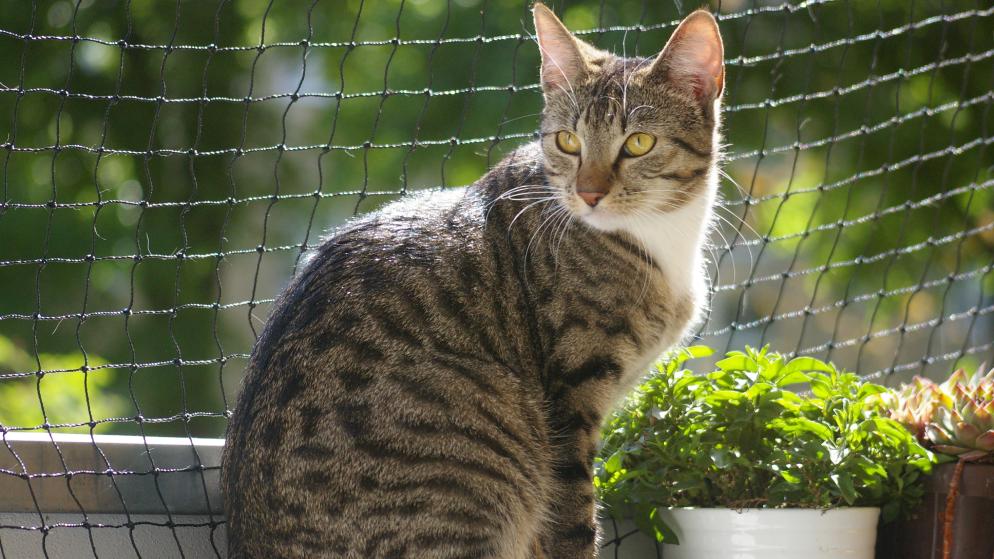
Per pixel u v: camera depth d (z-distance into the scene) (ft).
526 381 13.19
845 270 30.71
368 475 11.84
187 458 13.09
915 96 29.12
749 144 28.63
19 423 21.08
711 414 13.42
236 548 12.13
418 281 12.89
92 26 28.99
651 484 13.32
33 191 29.14
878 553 13.84
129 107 29.04
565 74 14.47
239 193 29.99
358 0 30.42
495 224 13.71
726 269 38.06
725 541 12.94
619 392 13.70
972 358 33.37
